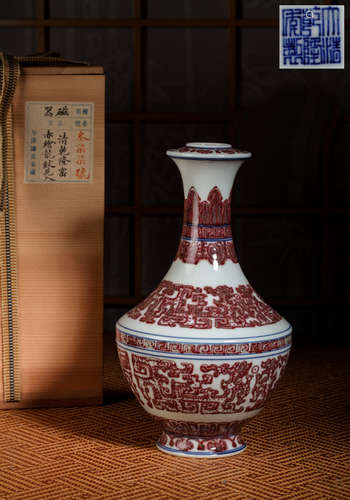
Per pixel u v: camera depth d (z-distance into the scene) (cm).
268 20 263
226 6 264
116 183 269
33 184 185
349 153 270
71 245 188
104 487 148
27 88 183
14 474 154
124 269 272
